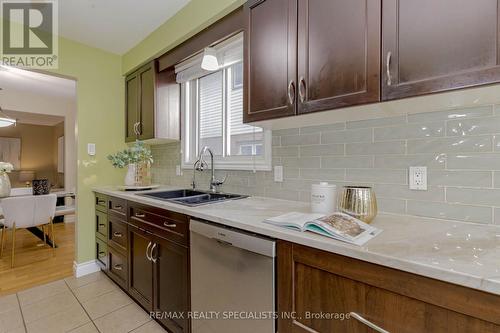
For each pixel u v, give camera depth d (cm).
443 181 114
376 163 133
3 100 426
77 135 255
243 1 160
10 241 368
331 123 149
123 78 286
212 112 239
